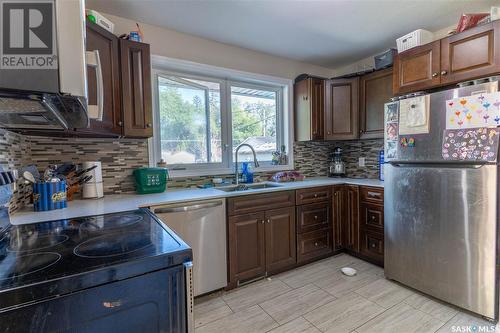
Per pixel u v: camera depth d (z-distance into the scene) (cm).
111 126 169
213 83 270
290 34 245
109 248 85
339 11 205
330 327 162
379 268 246
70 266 71
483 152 155
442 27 234
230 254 208
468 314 171
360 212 261
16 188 144
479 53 163
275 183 271
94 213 138
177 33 237
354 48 281
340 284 216
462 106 163
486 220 157
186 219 187
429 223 186
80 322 68
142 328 77
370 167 312
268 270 228
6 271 68
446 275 178
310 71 331
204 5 194
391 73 253
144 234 101
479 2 194
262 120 309
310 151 336
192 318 87
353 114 287
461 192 167
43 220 124
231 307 186
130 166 220
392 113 207
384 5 197
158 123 238
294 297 197
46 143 188
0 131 129
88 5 191
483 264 160
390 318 169
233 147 286
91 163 189
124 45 180
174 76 246
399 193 205
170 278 81
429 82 191
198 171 256
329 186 270
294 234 246
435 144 177
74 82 60
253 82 296
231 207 208
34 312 62
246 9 200
